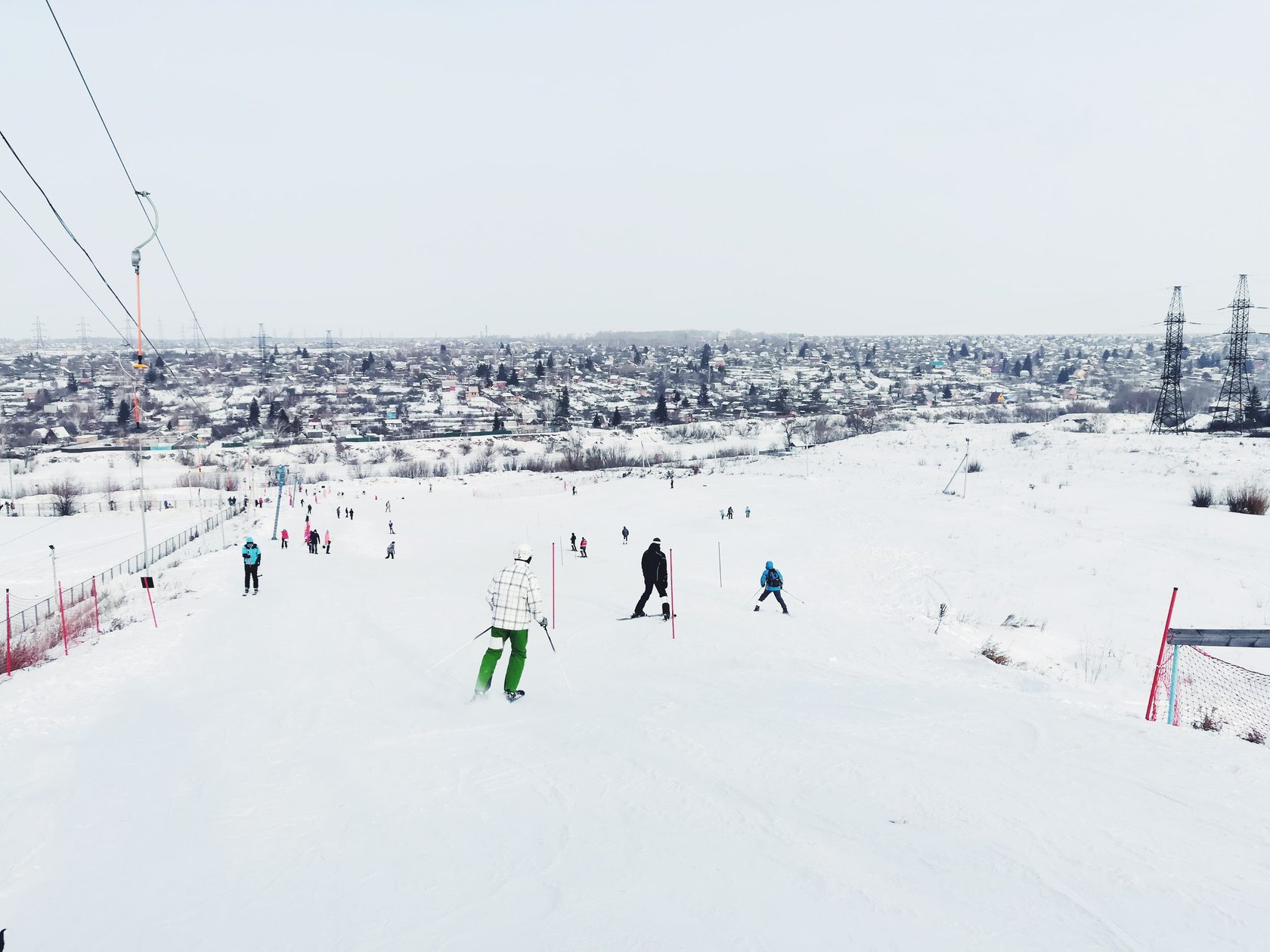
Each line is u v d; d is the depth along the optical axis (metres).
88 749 7.51
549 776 5.37
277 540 50.84
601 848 4.06
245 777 6.02
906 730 6.47
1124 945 2.89
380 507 75.62
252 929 3.53
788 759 5.52
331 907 3.66
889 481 61.91
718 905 3.31
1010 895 3.34
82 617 22.03
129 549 54.09
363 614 16.77
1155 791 4.82
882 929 3.05
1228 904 3.25
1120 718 7.05
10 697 10.22
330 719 7.82
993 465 67.56
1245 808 4.53
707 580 30.95
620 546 43.34
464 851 4.20
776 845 3.97
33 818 5.48
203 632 15.55
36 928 3.78
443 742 6.59
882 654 13.56
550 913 3.35
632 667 11.39
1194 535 36.66
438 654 11.94
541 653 12.55
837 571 32.28
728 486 65.88
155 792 5.89
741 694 8.72
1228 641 10.12
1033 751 5.76
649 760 5.60
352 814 5.00
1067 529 38.38
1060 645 20.25
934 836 4.06
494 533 54.59
